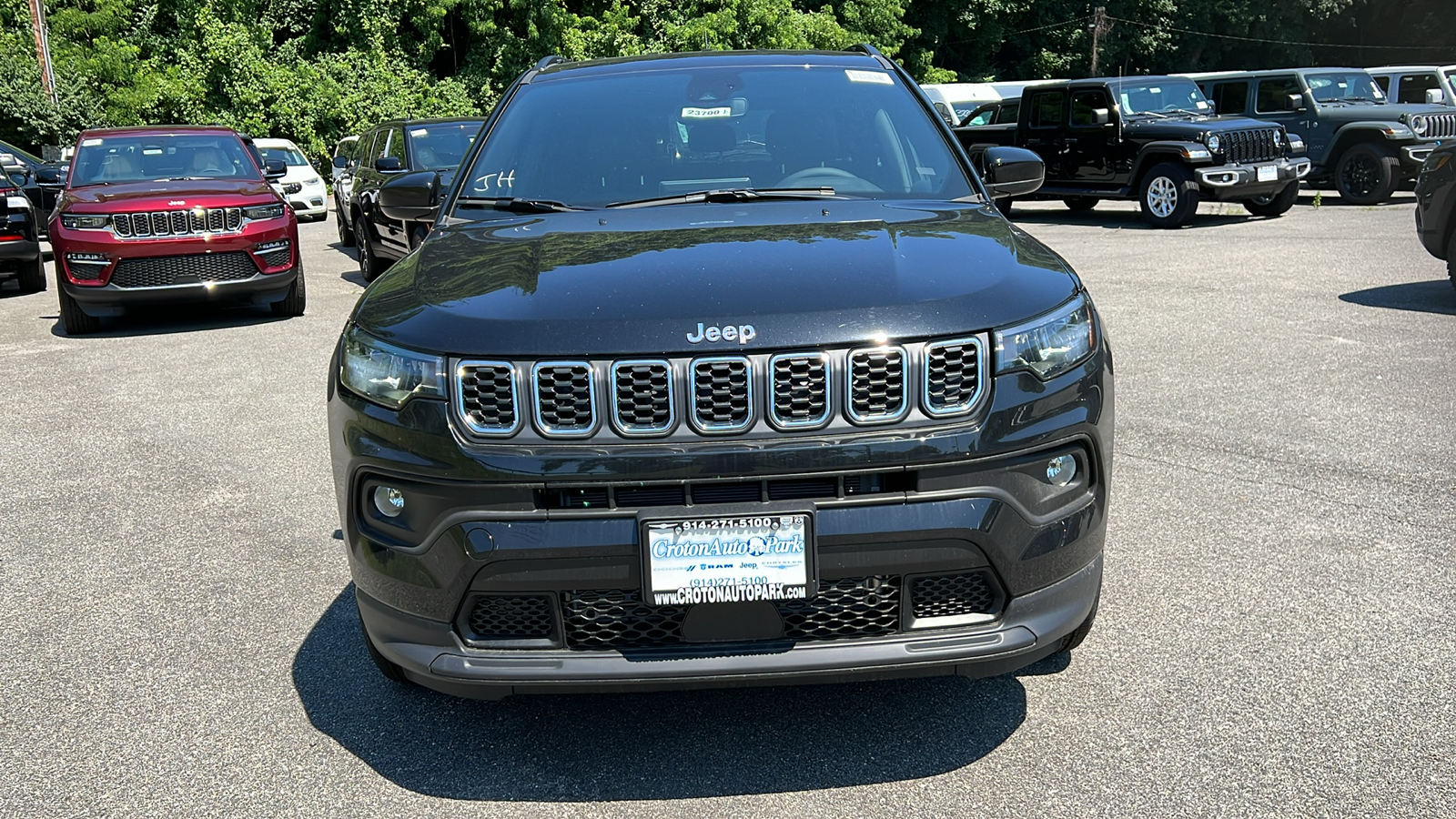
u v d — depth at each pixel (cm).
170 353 855
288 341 891
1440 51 5591
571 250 293
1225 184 1471
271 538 440
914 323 242
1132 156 1548
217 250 958
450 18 3534
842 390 239
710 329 239
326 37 3447
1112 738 277
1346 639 326
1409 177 1677
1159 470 482
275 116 3034
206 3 3216
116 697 316
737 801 256
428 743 287
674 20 3438
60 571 413
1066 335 258
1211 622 340
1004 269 271
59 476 532
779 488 239
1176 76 1655
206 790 268
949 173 369
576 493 241
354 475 261
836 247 284
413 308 265
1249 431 533
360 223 1245
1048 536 251
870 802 254
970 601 252
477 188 373
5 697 318
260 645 347
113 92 3166
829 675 243
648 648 244
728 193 352
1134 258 1180
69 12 3400
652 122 386
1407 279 959
